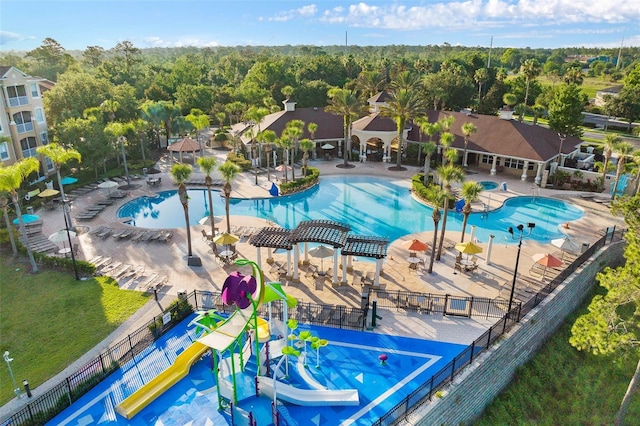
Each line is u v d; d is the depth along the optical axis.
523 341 25.22
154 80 105.62
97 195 48.34
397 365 21.88
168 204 47.81
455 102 81.31
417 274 30.98
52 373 21.45
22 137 50.53
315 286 29.39
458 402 20.66
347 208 45.84
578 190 49.34
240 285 19.52
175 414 19.17
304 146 53.06
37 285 29.67
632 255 19.80
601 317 20.11
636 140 78.12
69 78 66.88
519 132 54.88
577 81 84.25
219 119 78.44
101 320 25.55
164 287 29.31
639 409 23.72
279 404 19.58
